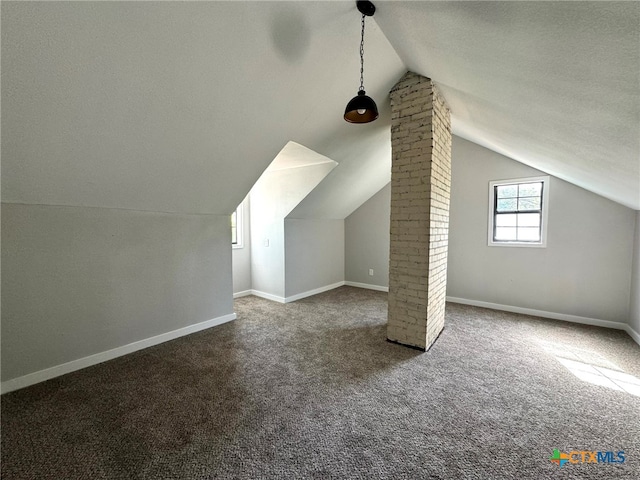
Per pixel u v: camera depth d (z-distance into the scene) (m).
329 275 5.79
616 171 2.20
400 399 2.12
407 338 3.03
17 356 2.28
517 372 2.50
